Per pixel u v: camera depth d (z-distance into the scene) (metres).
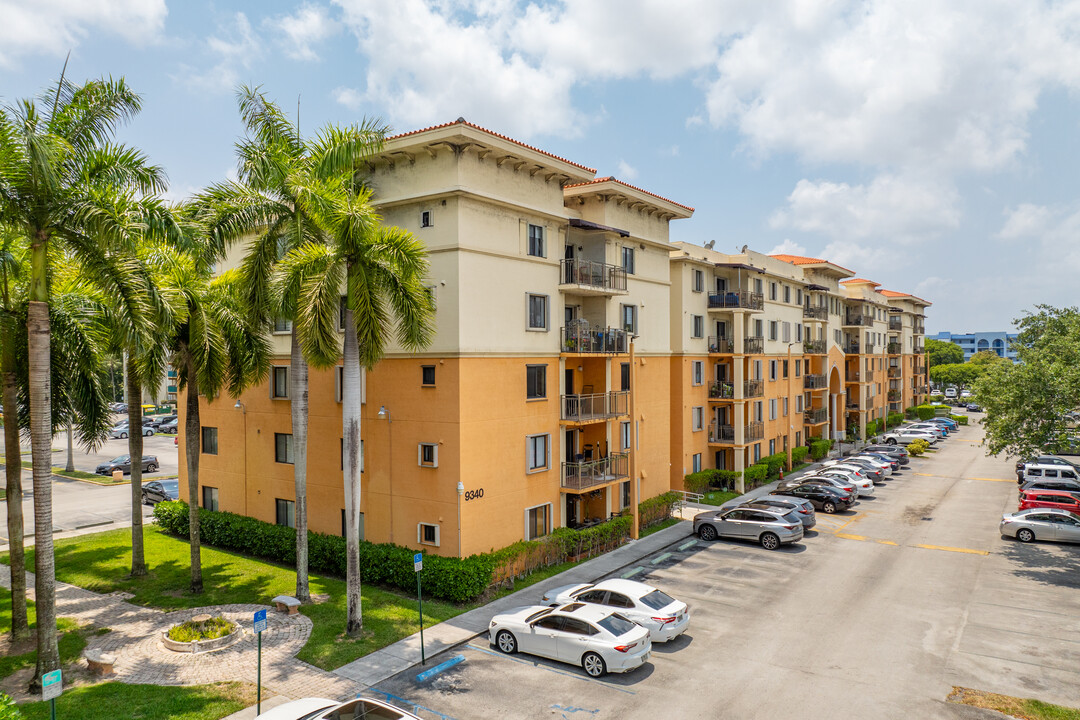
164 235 15.29
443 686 15.01
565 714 13.79
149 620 19.00
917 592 21.47
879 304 70.88
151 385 21.17
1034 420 25.41
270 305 19.89
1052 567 24.12
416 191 22.73
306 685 14.99
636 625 16.05
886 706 14.12
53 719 10.70
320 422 25.62
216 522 27.17
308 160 19.72
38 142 13.05
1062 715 13.63
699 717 13.71
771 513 27.19
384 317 18.00
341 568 22.91
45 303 14.43
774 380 46.19
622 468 28.73
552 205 25.69
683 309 36.91
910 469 47.97
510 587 21.56
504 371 23.33
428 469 22.36
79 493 39.69
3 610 19.95
